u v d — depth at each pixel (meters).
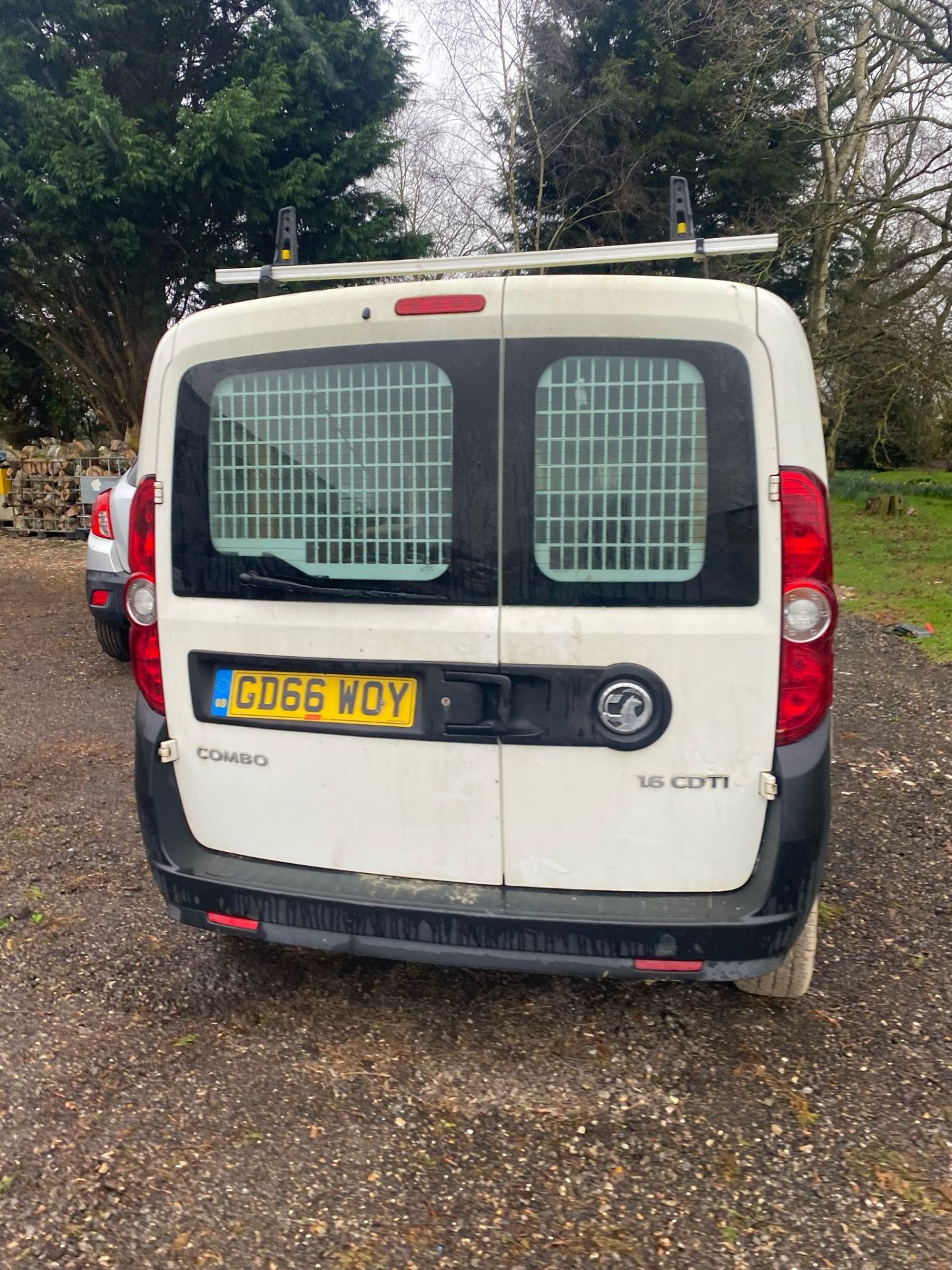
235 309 2.57
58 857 4.12
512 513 2.43
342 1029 2.93
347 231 17.16
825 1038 2.85
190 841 2.83
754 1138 2.44
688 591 2.37
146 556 2.77
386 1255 2.11
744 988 2.98
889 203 16.09
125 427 21.52
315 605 2.59
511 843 2.54
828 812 2.45
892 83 18.56
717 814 2.44
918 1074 2.68
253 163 15.95
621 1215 2.21
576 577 2.42
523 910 2.46
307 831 2.70
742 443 2.32
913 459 32.34
